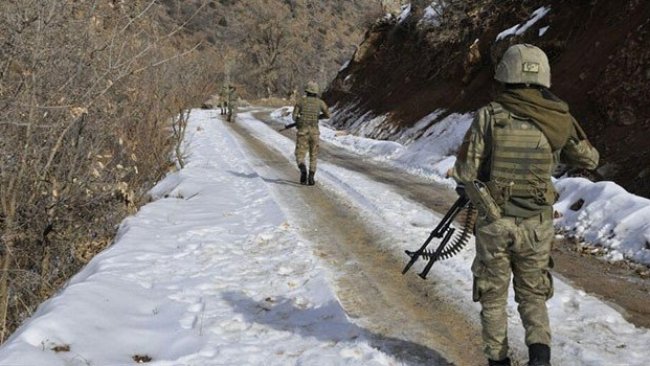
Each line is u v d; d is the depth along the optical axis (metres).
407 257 5.93
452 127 14.60
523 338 4.00
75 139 7.71
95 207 8.39
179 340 3.91
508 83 3.01
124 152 9.30
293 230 6.95
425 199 9.16
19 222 7.19
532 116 2.91
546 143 2.92
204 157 14.42
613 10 11.50
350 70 27.95
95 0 7.03
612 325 4.24
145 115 10.49
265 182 10.45
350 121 23.55
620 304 4.70
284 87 64.31
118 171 8.71
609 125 9.82
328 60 80.50
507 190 2.96
